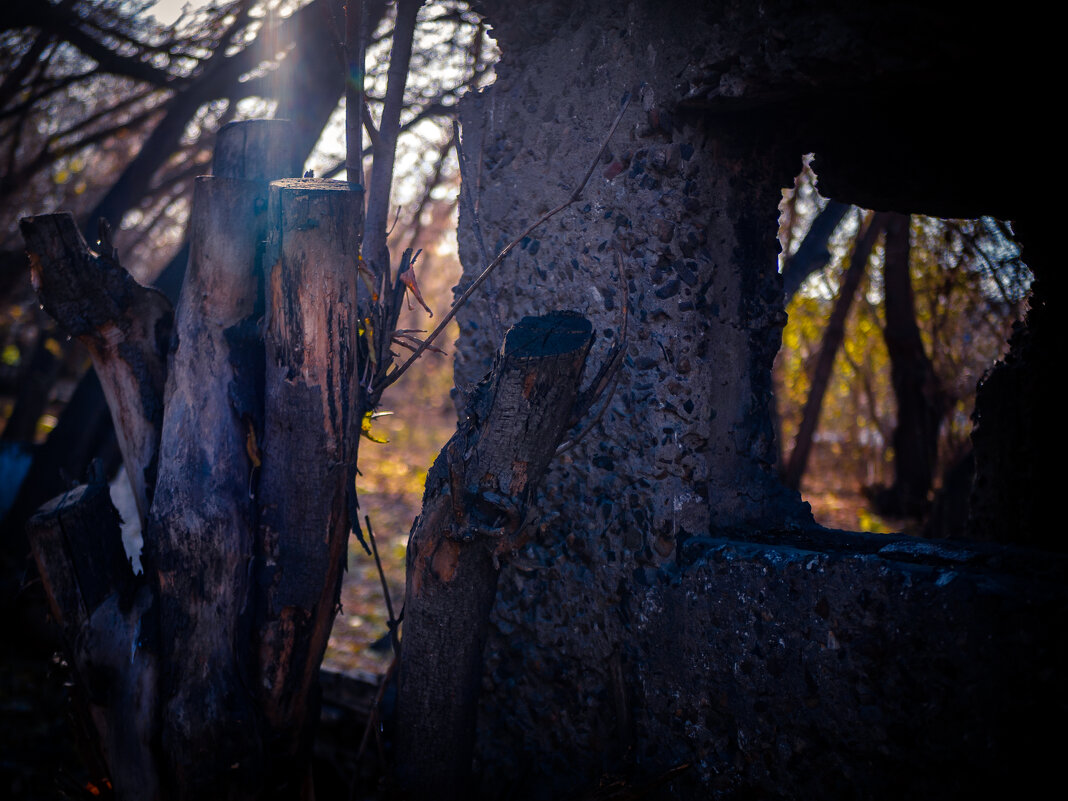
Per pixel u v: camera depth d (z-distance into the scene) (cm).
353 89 298
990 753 216
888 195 349
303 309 254
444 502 251
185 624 265
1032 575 228
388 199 320
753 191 323
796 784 253
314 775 391
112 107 859
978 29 223
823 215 750
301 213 248
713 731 272
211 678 262
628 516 295
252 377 281
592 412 306
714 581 273
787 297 747
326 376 260
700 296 297
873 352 1190
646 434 290
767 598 261
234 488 272
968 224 696
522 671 326
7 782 430
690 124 294
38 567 282
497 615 332
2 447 992
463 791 290
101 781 293
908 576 233
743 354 322
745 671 265
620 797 270
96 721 281
